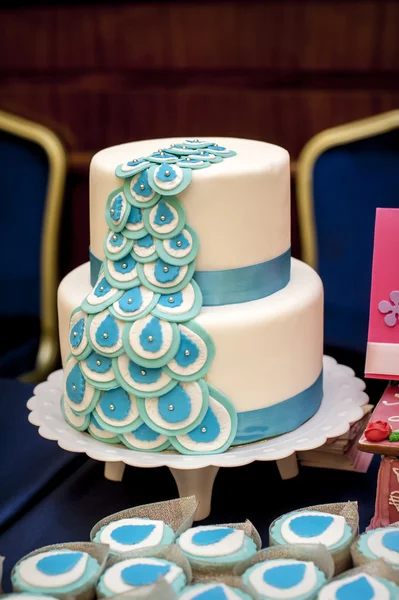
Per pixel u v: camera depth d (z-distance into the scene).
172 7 2.66
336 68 2.60
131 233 1.43
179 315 1.39
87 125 2.85
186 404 1.40
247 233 1.45
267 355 1.44
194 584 1.20
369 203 2.31
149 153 1.57
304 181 2.36
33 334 2.68
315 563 1.20
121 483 1.55
